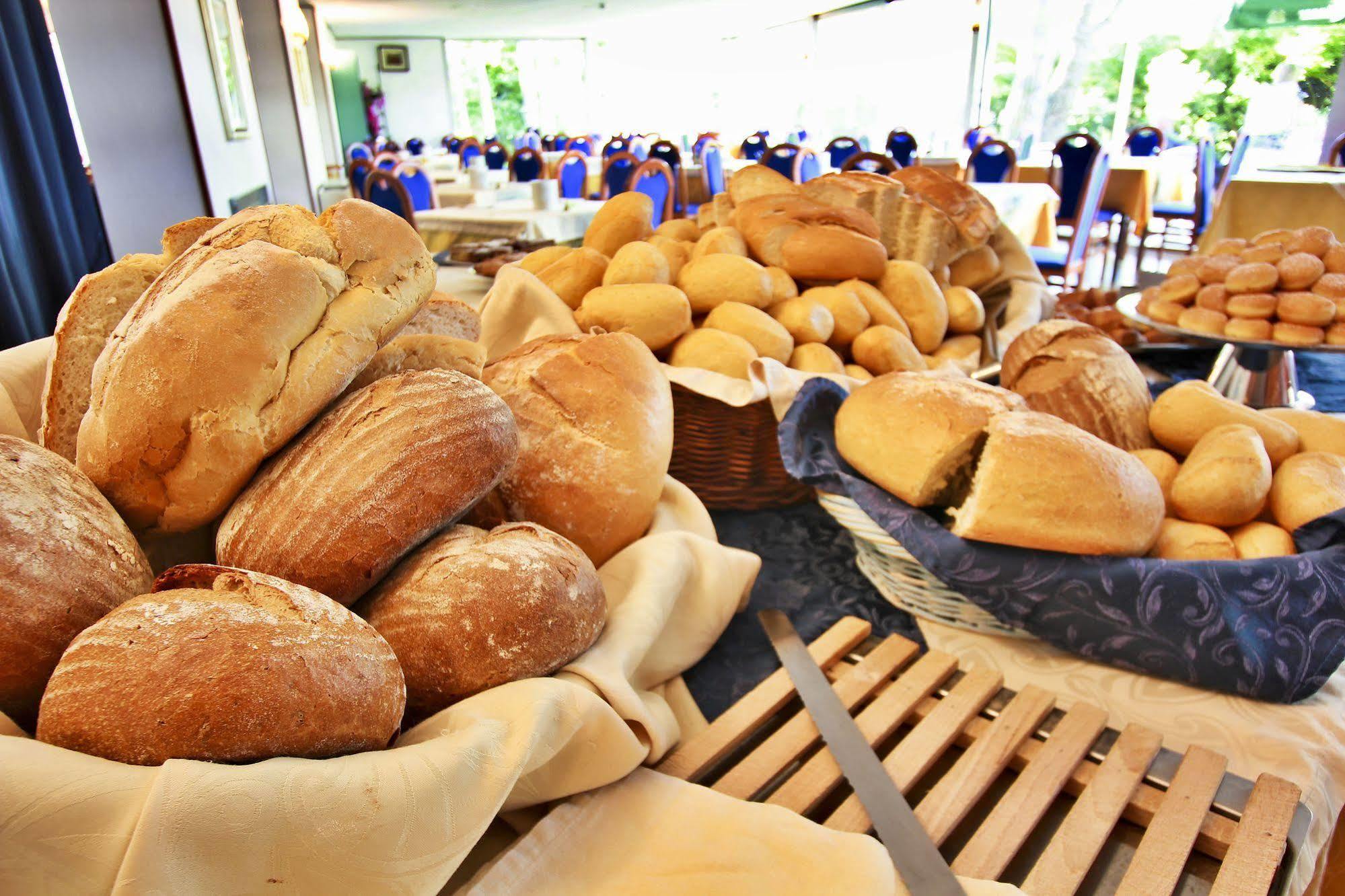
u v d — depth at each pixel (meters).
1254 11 4.90
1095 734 0.55
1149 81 6.19
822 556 0.87
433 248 3.63
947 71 7.71
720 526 0.96
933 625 0.72
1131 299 1.68
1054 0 6.56
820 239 1.13
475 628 0.49
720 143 7.51
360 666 0.42
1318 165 4.26
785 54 10.39
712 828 0.47
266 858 0.34
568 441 0.70
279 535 0.50
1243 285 1.34
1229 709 0.59
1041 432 0.66
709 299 1.06
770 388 0.89
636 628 0.58
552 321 0.99
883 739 0.57
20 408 0.66
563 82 13.68
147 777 0.33
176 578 0.44
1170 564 0.62
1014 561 0.64
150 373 0.49
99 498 0.50
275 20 6.88
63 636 0.42
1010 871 0.48
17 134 2.23
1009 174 4.75
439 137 13.44
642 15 10.34
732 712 0.59
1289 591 0.60
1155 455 0.77
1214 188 4.57
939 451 0.71
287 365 0.52
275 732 0.37
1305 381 2.16
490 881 0.44
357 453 0.52
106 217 3.01
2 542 0.41
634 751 0.50
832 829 0.48
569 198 5.64
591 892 0.44
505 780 0.41
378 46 12.73
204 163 3.65
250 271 0.52
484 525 0.69
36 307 2.22
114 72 3.05
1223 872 0.44
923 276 1.18
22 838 0.31
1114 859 0.47
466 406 0.55
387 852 0.37
